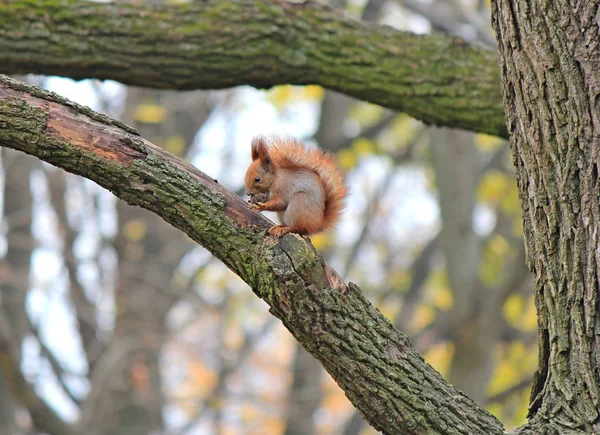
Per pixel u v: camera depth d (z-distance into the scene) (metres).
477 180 22.00
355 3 22.91
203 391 27.27
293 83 10.27
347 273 25.00
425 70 9.93
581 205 6.51
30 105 6.55
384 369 6.30
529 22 6.73
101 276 21.48
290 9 10.11
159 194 6.50
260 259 6.29
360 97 10.23
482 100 9.77
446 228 19.41
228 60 9.95
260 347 30.81
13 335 21.06
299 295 6.17
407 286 24.25
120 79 9.98
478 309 18.30
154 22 9.81
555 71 6.60
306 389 22.86
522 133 6.82
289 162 8.02
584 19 6.51
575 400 6.43
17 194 23.00
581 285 6.50
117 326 20.67
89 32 9.69
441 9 16.61
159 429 22.38
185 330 26.31
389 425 6.37
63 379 22.11
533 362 23.14
